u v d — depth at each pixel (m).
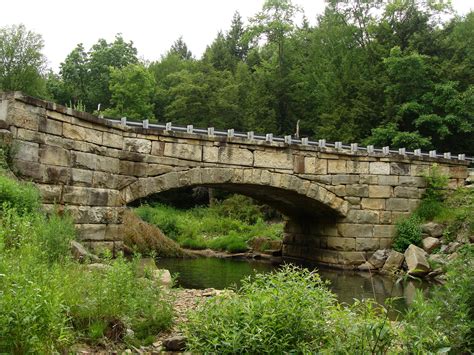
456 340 5.11
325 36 47.09
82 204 12.47
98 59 50.75
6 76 39.19
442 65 32.31
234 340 4.93
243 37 46.19
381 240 18.47
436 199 19.16
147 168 14.32
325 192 17.56
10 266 5.09
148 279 6.97
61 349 4.79
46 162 11.38
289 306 5.26
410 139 30.00
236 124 46.78
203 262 19.69
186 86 45.66
